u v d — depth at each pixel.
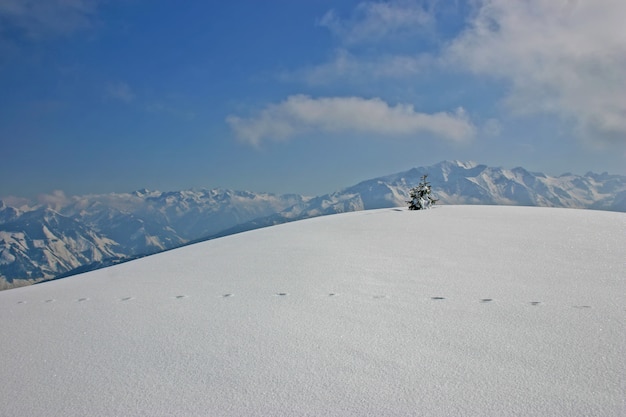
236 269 8.55
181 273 8.68
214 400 3.27
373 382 3.44
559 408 2.97
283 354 4.09
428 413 2.96
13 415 3.23
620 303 5.23
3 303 7.32
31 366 4.19
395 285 6.52
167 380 3.67
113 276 9.17
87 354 4.42
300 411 3.05
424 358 3.87
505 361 3.74
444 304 5.47
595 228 11.02
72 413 3.21
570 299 5.48
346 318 5.10
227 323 5.16
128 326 5.31
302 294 6.29
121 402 3.33
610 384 3.28
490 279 6.64
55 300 7.19
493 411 2.96
